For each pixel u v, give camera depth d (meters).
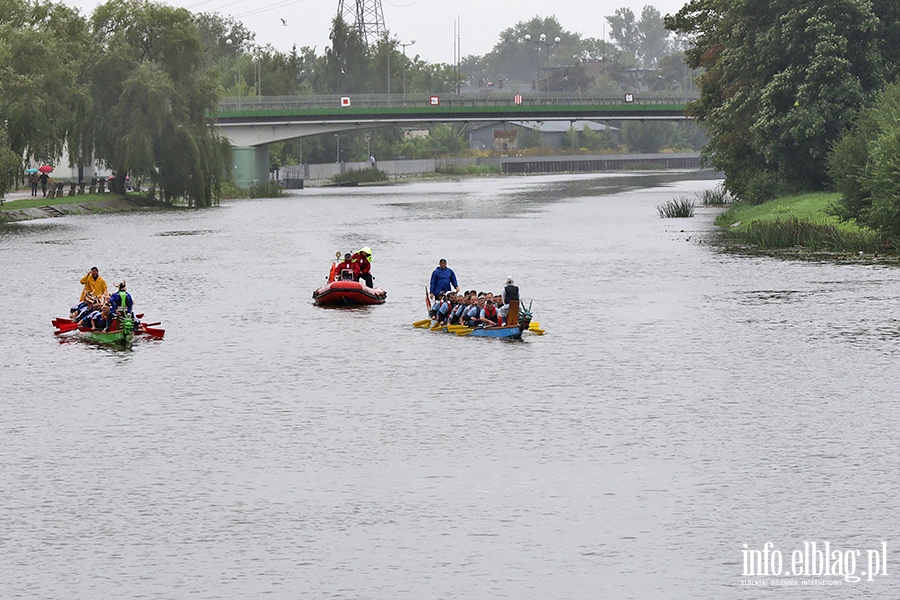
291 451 36.97
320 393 44.94
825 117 108.12
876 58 109.62
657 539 29.33
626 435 38.28
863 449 36.19
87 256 96.88
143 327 58.41
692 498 32.09
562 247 99.25
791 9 111.38
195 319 63.22
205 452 36.97
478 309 58.09
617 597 26.38
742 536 29.45
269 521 30.83
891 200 85.56
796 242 93.19
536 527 30.19
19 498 32.72
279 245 105.94
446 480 33.88
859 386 44.62
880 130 94.38
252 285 77.38
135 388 46.34
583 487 33.09
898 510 30.91
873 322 58.25
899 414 40.34
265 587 26.97
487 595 26.48
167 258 95.06
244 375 48.50
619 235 109.81
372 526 30.39
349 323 61.25
